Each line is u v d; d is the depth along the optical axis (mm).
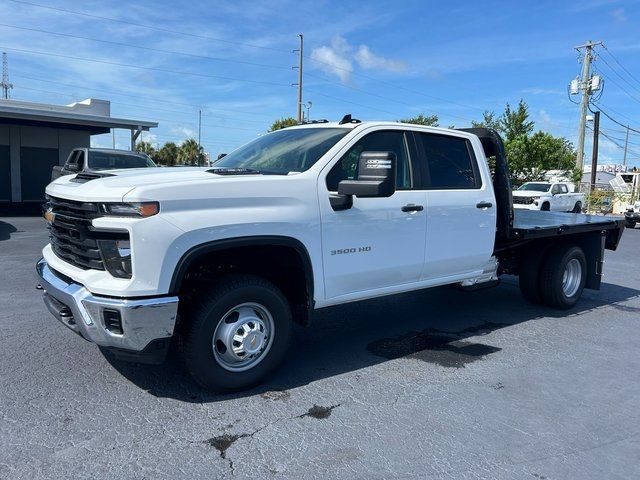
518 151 36281
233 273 4121
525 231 6207
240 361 4133
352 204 4555
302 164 4602
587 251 7492
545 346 5621
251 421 3730
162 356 3734
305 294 4414
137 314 3516
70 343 5113
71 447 3303
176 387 4227
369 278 4820
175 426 3615
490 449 3457
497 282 6590
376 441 3510
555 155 38344
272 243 4059
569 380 4684
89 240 3734
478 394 4320
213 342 3928
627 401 4281
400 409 4000
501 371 4848
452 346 5520
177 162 58281
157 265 3564
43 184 25234
